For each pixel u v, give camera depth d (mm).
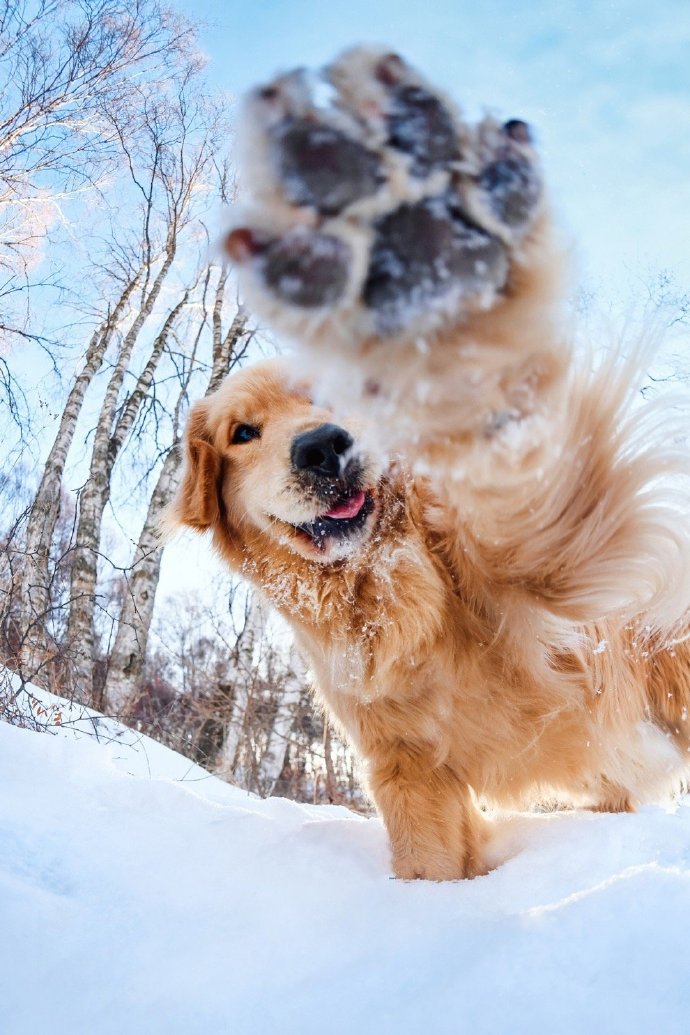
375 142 200
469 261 213
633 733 509
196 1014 250
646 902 272
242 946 305
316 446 450
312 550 459
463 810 466
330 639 464
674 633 496
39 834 404
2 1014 253
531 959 250
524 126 226
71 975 276
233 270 209
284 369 534
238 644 1817
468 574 424
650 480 384
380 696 449
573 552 383
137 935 317
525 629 420
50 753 563
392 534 443
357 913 337
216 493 546
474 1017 227
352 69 201
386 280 208
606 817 456
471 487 330
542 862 402
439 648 436
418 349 223
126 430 2178
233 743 1686
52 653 1386
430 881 389
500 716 449
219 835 455
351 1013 240
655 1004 220
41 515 1941
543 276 231
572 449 363
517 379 264
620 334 384
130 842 429
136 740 1131
